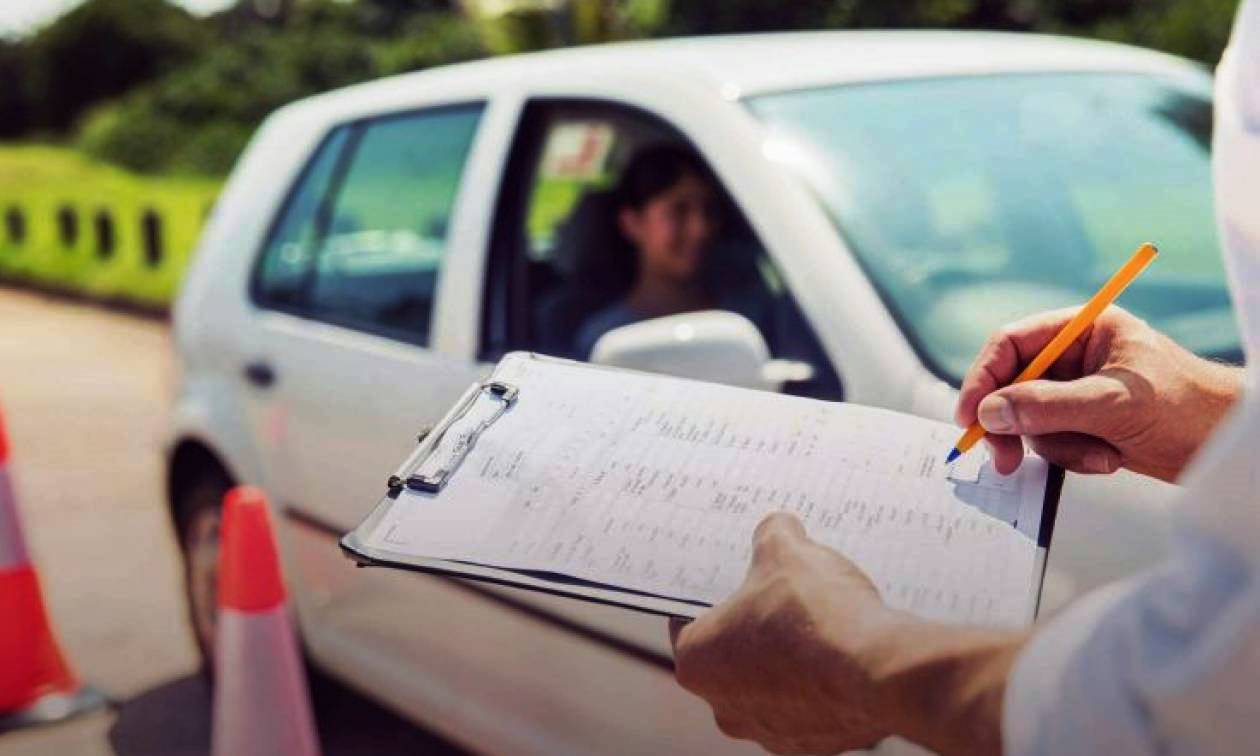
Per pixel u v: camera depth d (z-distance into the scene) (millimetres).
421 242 3260
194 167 36875
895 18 18609
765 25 19250
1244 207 822
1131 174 2768
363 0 41469
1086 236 2641
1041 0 18250
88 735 3799
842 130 2613
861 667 875
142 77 50656
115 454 7312
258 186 3861
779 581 952
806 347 2311
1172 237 2645
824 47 2969
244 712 2854
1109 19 17766
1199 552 736
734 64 2795
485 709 2805
